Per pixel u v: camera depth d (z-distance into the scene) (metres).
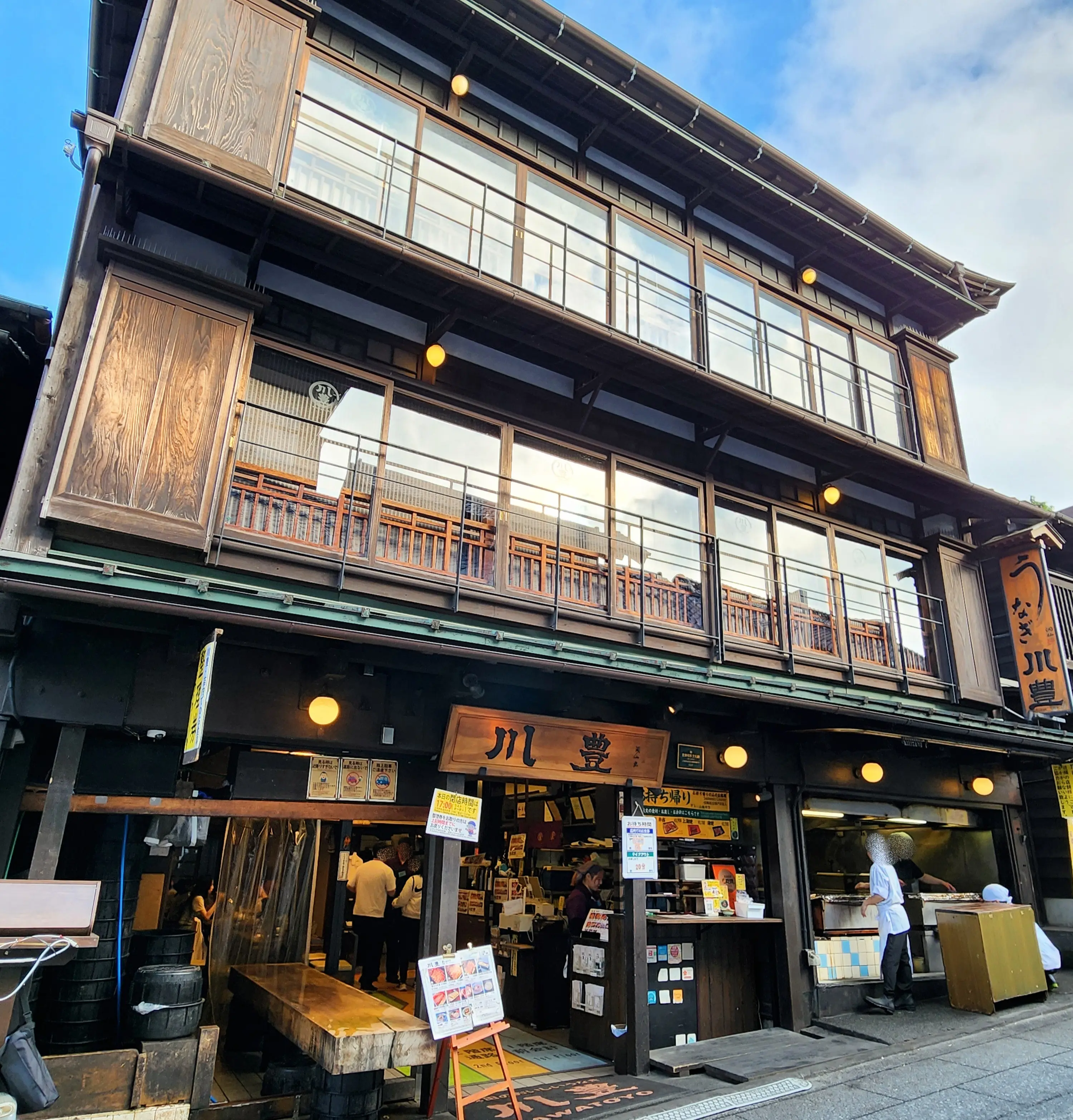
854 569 11.16
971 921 9.70
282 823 8.99
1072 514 17.52
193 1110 5.57
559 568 7.80
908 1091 6.74
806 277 11.81
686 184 10.80
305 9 7.53
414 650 6.60
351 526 6.88
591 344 8.22
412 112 8.42
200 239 7.00
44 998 6.02
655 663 7.99
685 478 9.60
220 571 6.27
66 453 5.62
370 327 7.83
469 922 11.33
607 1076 7.42
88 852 6.44
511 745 7.58
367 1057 5.26
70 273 6.54
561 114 9.80
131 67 6.66
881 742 10.21
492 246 8.66
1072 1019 9.19
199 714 5.27
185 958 6.66
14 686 5.56
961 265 12.83
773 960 9.25
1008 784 12.59
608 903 9.02
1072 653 12.41
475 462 8.03
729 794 10.11
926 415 12.52
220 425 6.35
